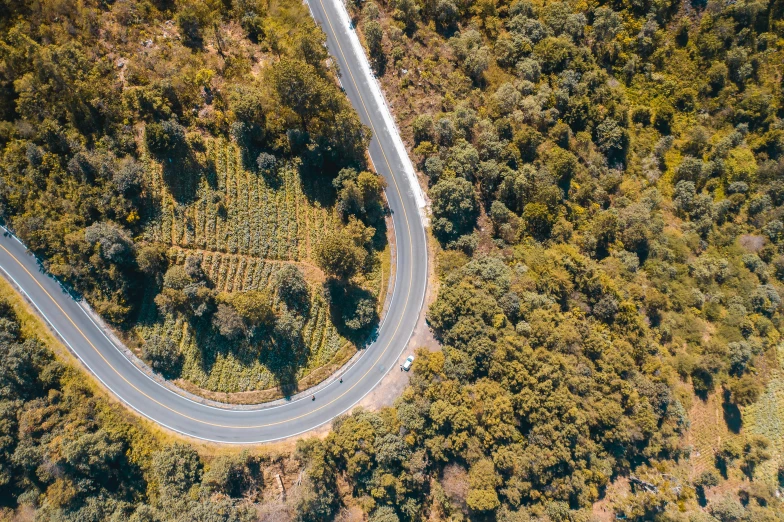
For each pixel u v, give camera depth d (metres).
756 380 112.94
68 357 82.56
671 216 121.44
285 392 88.38
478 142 103.56
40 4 81.31
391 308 95.50
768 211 124.38
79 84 78.75
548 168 106.94
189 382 85.50
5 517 79.81
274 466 85.12
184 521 76.56
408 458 83.56
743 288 117.12
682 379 106.88
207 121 87.38
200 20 93.19
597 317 99.50
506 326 90.88
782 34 125.38
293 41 93.62
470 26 115.50
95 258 79.44
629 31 125.94
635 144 124.00
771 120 125.38
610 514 91.06
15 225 78.62
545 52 116.25
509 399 84.94
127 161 81.19
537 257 99.56
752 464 108.44
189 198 85.12
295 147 92.88
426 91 105.31
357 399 90.38
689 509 97.44
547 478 83.94
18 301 81.69
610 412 89.31
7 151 78.31
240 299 81.38
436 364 87.00
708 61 126.44
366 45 105.50
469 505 79.12
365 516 85.00
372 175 91.38
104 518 79.19
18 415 78.25
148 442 82.44
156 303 83.19
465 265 95.69
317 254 85.38
